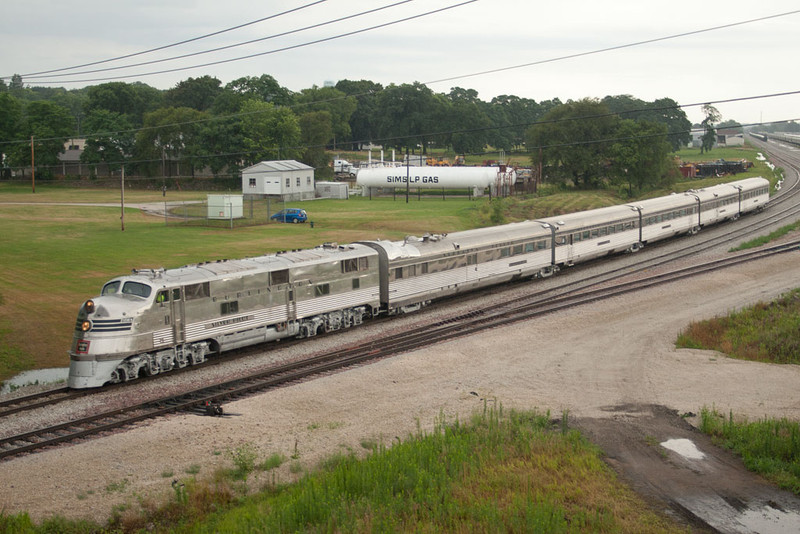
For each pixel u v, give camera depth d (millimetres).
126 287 27719
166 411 23531
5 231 66938
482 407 23984
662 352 31000
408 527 15555
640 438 21266
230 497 17516
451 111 187375
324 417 23203
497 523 15430
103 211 85250
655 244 61031
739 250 55000
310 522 15836
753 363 29578
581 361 29594
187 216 77438
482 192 105812
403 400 24766
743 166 130250
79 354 26109
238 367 28938
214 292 29406
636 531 15461
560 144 111562
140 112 175750
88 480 18516
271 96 161875
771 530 15859
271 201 99000
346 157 195250
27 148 130125
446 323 36219
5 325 35500
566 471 18391
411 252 38250
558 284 45656
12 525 15570
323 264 33781
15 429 22359
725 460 19828
